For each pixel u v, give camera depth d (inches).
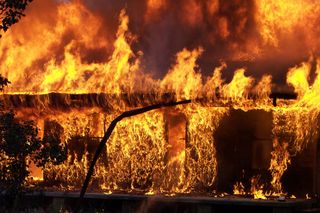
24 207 1018.1
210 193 1078.4
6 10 804.0
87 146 1189.1
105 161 1175.0
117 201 1066.1
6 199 871.7
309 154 1040.2
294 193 1044.5
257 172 1069.1
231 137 1087.0
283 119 1058.7
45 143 814.5
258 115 1073.5
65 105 1175.0
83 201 1074.1
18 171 812.0
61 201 1074.1
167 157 1135.0
